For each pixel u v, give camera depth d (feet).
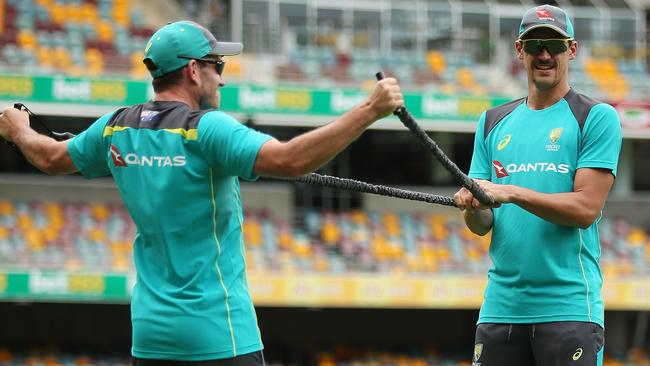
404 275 198.49
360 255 211.61
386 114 43.80
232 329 46.62
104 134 48.96
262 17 244.42
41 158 51.44
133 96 197.57
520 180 57.26
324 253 211.82
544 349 55.93
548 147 56.70
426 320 235.81
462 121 213.25
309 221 223.10
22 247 196.24
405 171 242.17
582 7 268.82
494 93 226.99
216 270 46.85
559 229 56.24
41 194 220.02
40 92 194.59
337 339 231.91
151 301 46.88
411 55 244.83
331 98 207.00
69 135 55.72
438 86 230.68
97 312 221.87
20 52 213.87
